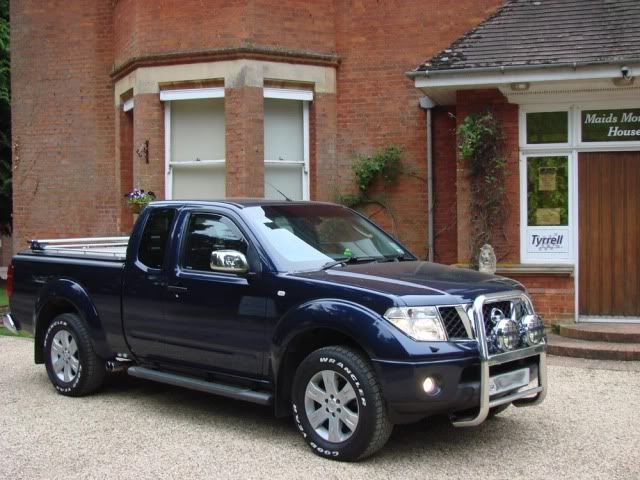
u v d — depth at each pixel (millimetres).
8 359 9289
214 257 5852
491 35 10258
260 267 5816
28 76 14266
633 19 9898
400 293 5188
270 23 11688
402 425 6211
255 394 5773
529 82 9383
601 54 9234
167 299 6398
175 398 7262
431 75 9703
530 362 5699
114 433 6078
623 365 8258
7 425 6336
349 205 12156
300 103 12211
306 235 6234
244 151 11492
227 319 5957
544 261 10125
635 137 9836
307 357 5473
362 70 12125
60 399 7250
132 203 11758
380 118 12062
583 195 10023
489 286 5531
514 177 10156
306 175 12180
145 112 12000
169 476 5062
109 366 7121
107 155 13828
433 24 11844
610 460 5312
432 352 4980
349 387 5227
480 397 5105
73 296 7207
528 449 5570
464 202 10305
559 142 10055
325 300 5379
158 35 11930
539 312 9891
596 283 9984
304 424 5492
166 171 12156
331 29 12180
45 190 14227
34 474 5137
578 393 7141
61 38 14031
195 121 12117
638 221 9867
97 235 13883
